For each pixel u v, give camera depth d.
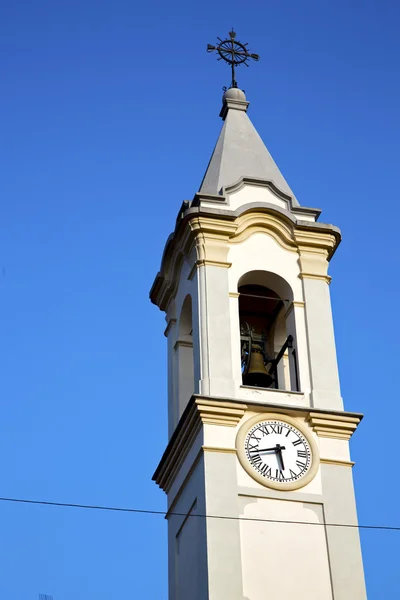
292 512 39.75
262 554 38.78
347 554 39.25
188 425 41.31
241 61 52.38
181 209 45.69
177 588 41.31
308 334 43.47
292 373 43.22
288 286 44.44
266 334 46.16
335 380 42.59
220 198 45.09
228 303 43.34
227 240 44.59
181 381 45.28
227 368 41.94
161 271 47.41
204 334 42.50
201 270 43.88
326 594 38.47
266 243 44.94
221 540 38.69
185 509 41.38
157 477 44.22
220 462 40.03
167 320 47.38
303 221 45.31
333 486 40.47
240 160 47.47
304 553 39.06
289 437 41.03
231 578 38.03
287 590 38.28
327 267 45.19
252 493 39.75
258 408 41.25
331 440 41.31
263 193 45.81
